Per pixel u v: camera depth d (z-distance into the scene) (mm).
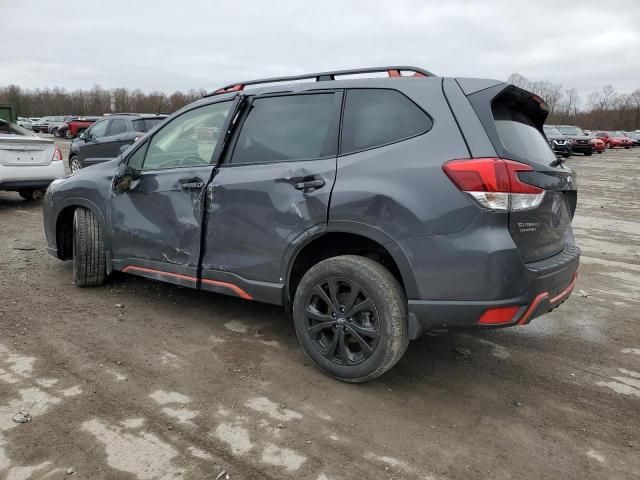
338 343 3084
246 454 2438
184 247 3758
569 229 3424
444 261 2688
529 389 3156
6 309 4109
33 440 2477
